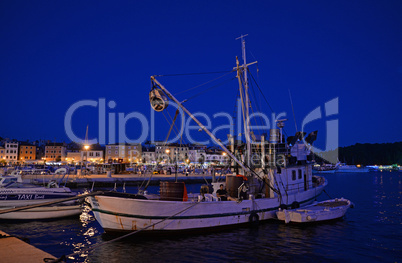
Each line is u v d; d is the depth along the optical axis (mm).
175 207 15961
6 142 135375
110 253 13953
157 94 17422
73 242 16172
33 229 19219
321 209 21047
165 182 17062
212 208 17141
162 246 14883
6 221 21203
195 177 62906
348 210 27828
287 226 19234
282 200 20797
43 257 5863
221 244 15414
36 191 21984
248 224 18719
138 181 56844
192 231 16609
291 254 14234
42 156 144875
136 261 13047
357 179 98500
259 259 13539
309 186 24672
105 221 15555
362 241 16578
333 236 17422
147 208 15328
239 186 19406
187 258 13453
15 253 6117
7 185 22734
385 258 13945
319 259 13695
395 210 27938
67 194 22969
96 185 53094
